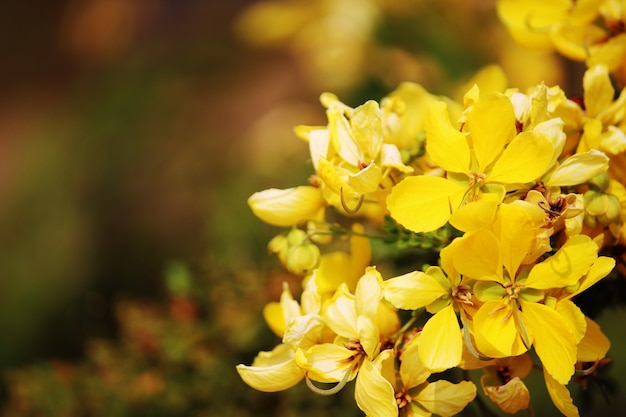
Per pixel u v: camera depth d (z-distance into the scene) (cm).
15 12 254
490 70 46
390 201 40
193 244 136
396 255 46
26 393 63
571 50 45
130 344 62
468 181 40
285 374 40
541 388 71
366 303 40
